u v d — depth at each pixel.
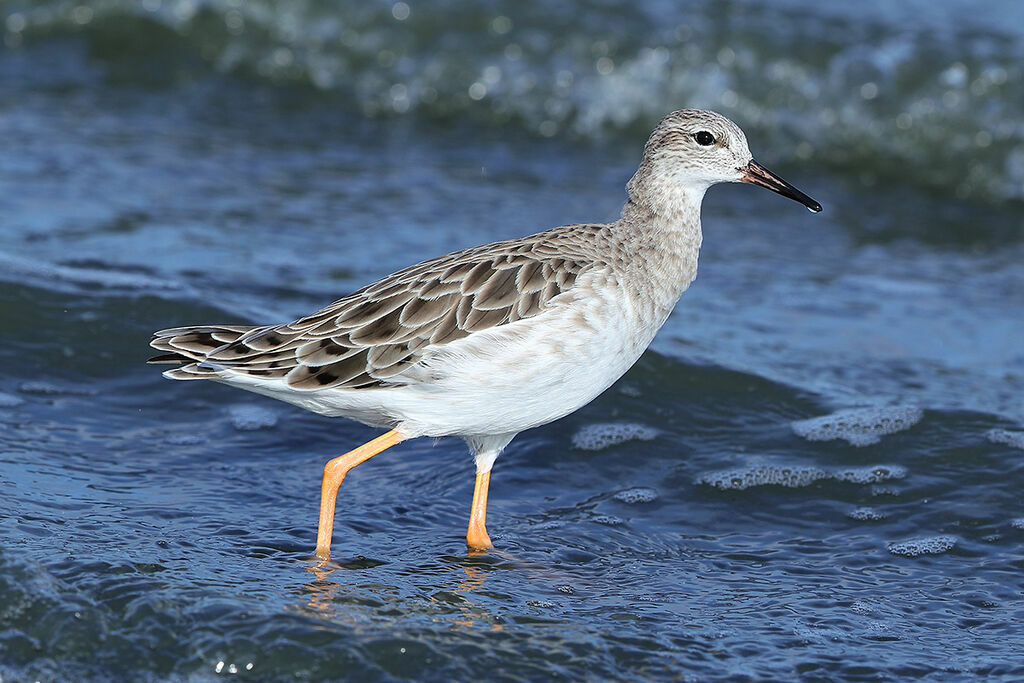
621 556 11.00
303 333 10.20
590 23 22.72
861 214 19.73
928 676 9.34
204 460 12.12
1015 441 12.84
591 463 12.57
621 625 9.83
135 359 13.59
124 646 9.05
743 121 21.91
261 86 22.92
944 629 9.99
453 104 22.72
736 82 21.94
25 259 15.28
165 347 10.30
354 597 9.88
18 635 9.10
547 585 10.40
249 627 9.24
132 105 21.61
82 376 13.24
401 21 23.06
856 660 9.51
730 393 13.73
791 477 12.35
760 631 9.86
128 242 16.47
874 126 21.45
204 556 10.31
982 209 20.30
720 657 9.48
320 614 9.54
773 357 14.67
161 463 11.97
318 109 22.38
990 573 10.84
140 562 10.02
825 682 9.24
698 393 13.72
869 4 23.08
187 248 16.47
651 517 11.73
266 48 23.34
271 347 10.16
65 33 23.70
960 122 21.14
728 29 22.30
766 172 11.39
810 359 14.71
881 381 14.23
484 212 18.50
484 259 10.31
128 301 14.45
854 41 21.94
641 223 11.02
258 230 17.31
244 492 11.59
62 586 9.51
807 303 16.33
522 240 10.63
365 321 10.14
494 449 10.90
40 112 20.83
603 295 10.22
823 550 11.23
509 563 10.73
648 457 12.69
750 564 10.96
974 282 17.28
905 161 21.33
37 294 14.36
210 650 9.01
